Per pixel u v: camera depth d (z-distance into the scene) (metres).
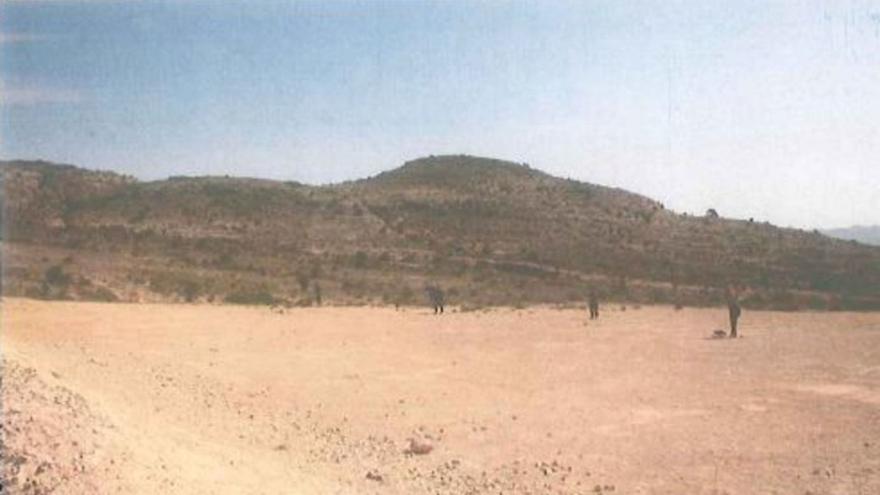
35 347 21.56
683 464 13.18
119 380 18.58
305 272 62.44
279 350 25.72
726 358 23.67
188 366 21.84
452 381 20.77
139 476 10.80
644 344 27.23
